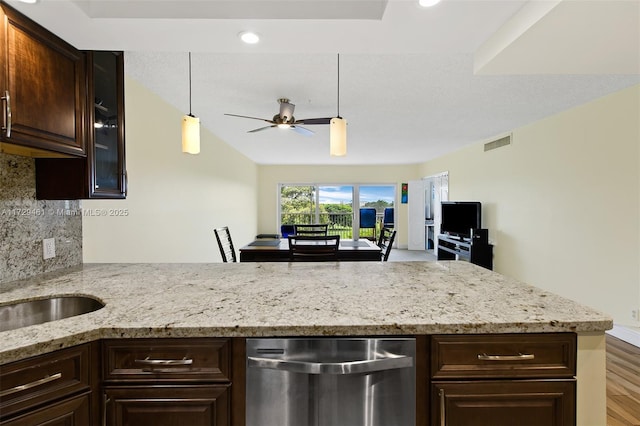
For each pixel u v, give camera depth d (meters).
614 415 1.91
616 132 2.96
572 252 3.45
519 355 1.07
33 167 1.64
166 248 3.18
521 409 1.07
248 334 1.03
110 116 1.84
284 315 1.11
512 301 1.26
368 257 3.76
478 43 1.70
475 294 1.35
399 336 1.07
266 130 4.34
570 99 3.14
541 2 1.30
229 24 1.46
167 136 3.19
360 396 1.08
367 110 3.48
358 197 8.39
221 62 2.31
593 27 1.36
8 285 1.48
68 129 1.52
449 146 5.67
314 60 2.29
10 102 1.23
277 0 1.43
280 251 3.79
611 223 3.03
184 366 1.05
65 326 1.01
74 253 1.95
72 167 1.64
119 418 1.04
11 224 1.54
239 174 6.12
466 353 1.07
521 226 4.26
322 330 1.03
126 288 1.44
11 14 1.24
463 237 5.39
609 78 2.63
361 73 2.51
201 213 4.11
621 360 2.56
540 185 3.92
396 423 1.08
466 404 1.07
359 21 1.45
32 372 0.91
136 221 2.67
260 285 1.50
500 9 1.40
